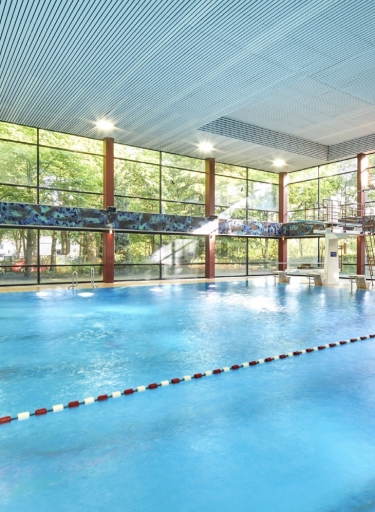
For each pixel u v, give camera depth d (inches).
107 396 120.0
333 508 68.1
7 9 226.8
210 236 617.0
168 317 264.2
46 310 294.2
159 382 133.0
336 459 84.1
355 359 164.1
